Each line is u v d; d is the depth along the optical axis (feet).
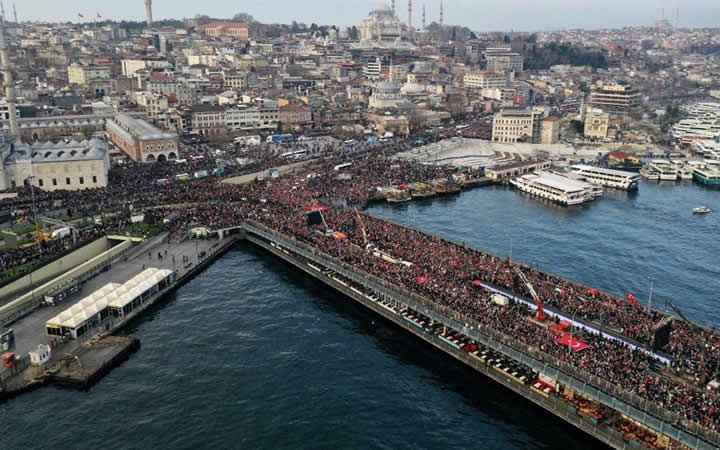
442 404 401.70
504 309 471.62
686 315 546.26
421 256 593.83
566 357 396.37
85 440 357.41
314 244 625.82
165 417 379.96
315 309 540.52
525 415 391.65
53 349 452.76
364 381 425.28
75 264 608.19
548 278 547.49
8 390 399.24
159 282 563.48
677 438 329.93
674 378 383.24
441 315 465.88
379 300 533.14
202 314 527.40
